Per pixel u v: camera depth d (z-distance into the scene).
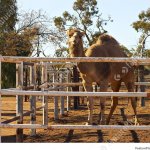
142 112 15.05
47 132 10.14
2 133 10.42
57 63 11.18
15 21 34.75
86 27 45.28
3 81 33.94
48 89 10.34
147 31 43.34
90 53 10.66
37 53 36.22
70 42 10.02
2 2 34.16
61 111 14.32
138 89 17.69
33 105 9.10
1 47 33.78
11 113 15.16
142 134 9.55
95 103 19.48
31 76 9.40
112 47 11.20
